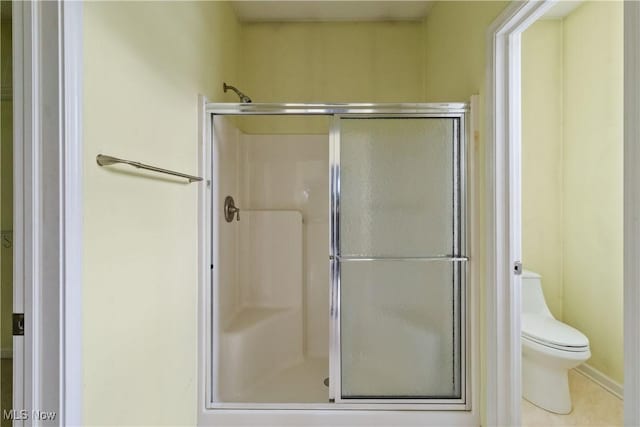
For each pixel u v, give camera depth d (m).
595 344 2.10
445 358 1.69
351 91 2.60
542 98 2.33
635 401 0.78
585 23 2.14
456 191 1.66
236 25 2.46
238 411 1.65
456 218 1.66
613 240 1.98
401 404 1.66
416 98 2.61
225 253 2.05
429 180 1.66
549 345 1.79
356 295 1.68
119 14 0.99
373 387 1.69
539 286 2.19
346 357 1.69
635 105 0.78
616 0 1.94
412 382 1.69
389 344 1.69
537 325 1.98
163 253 1.28
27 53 0.77
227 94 2.21
